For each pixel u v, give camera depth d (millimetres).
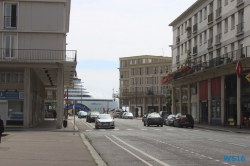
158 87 109312
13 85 35312
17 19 35000
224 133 32625
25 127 34531
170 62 107250
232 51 41812
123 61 121938
